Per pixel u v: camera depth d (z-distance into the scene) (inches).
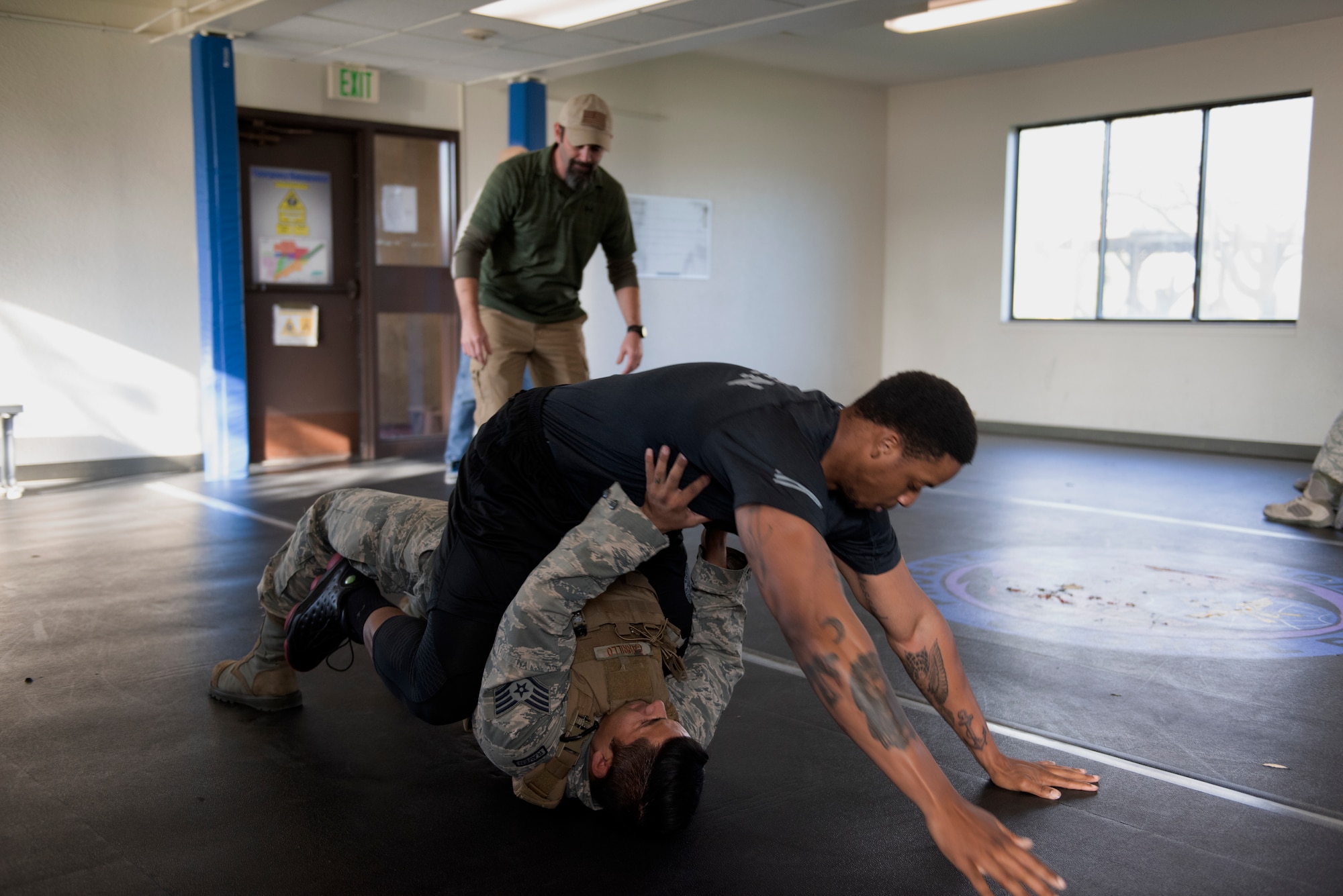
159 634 125.8
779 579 58.7
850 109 386.9
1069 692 109.4
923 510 216.4
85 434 248.4
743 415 64.3
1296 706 106.0
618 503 70.4
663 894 69.1
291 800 82.5
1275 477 270.1
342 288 285.4
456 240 300.8
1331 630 132.6
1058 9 284.4
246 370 264.1
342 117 276.8
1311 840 77.5
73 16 237.1
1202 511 217.2
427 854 74.2
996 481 258.7
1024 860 55.5
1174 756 93.0
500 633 73.0
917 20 295.9
